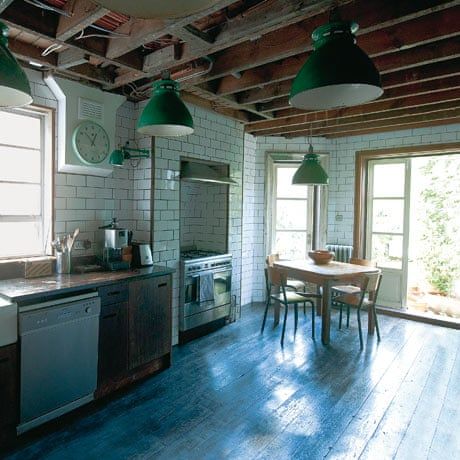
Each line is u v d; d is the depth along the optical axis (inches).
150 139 137.7
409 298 254.1
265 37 100.0
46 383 90.7
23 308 86.2
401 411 101.7
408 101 142.1
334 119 174.2
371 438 89.7
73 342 95.8
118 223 139.9
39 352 88.7
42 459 81.1
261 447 85.9
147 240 140.3
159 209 141.4
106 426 93.4
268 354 139.7
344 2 70.7
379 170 205.9
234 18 85.2
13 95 71.5
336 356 138.4
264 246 212.7
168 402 105.1
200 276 155.1
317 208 214.7
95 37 93.8
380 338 158.1
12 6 79.1
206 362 132.3
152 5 38.7
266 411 101.0
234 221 178.7
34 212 118.8
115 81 120.6
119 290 109.4
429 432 92.4
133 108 142.3
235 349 144.5
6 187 112.2
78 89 117.6
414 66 104.7
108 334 106.6
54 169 118.9
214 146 164.6
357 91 66.2
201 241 184.4
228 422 95.7
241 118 172.6
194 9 38.7
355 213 206.7
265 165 210.1
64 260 115.6
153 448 85.2
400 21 79.1
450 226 279.3
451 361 135.3
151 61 104.8
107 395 108.5
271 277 157.6
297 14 75.8
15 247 114.9
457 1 71.1
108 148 127.1
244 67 105.7
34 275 108.7
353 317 191.0
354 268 163.9
